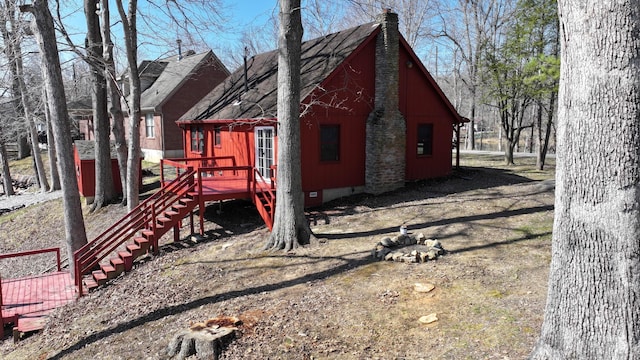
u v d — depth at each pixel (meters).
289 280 8.45
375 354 5.62
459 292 6.93
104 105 18.25
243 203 15.38
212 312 7.54
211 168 12.50
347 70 14.37
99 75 18.12
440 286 7.23
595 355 3.79
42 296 10.37
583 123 3.76
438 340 5.70
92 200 19.31
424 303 6.71
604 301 3.73
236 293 8.24
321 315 6.77
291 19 9.86
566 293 3.98
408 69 15.98
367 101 15.17
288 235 10.33
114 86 16.83
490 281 7.22
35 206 21.36
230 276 9.20
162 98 27.88
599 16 3.60
